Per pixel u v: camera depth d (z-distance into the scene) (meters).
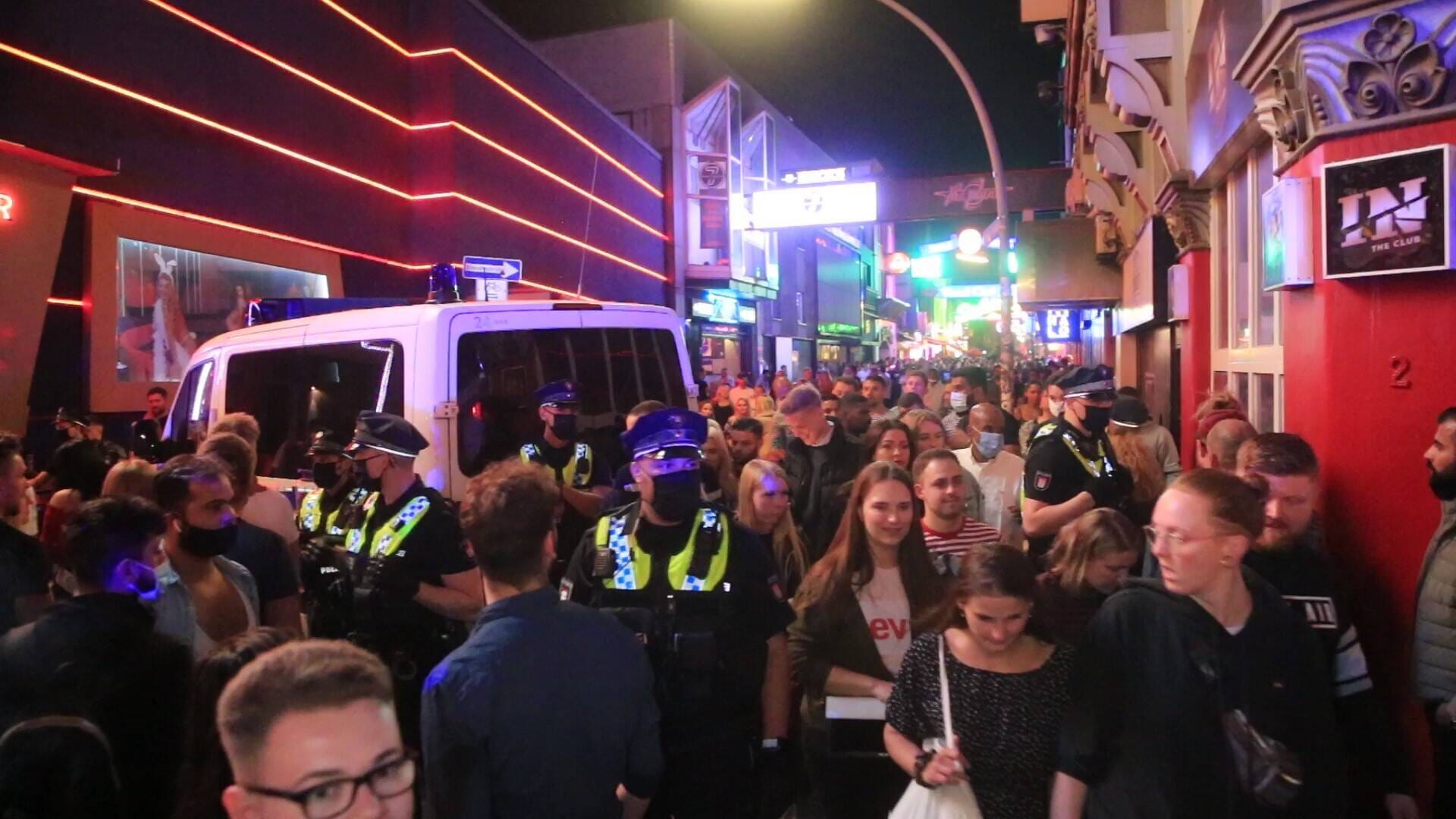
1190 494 2.25
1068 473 4.70
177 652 2.48
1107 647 2.35
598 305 6.11
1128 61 8.39
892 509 3.47
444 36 16.91
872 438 5.48
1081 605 3.28
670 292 29.41
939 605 3.33
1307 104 4.22
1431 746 3.77
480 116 17.97
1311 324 4.45
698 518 3.16
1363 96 3.95
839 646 3.57
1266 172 6.24
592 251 23.47
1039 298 16.59
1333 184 4.09
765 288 35.72
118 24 11.08
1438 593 3.22
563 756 2.36
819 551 5.37
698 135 30.88
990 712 2.76
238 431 4.91
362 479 4.34
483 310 5.25
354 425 5.20
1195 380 8.57
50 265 9.62
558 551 5.10
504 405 5.21
